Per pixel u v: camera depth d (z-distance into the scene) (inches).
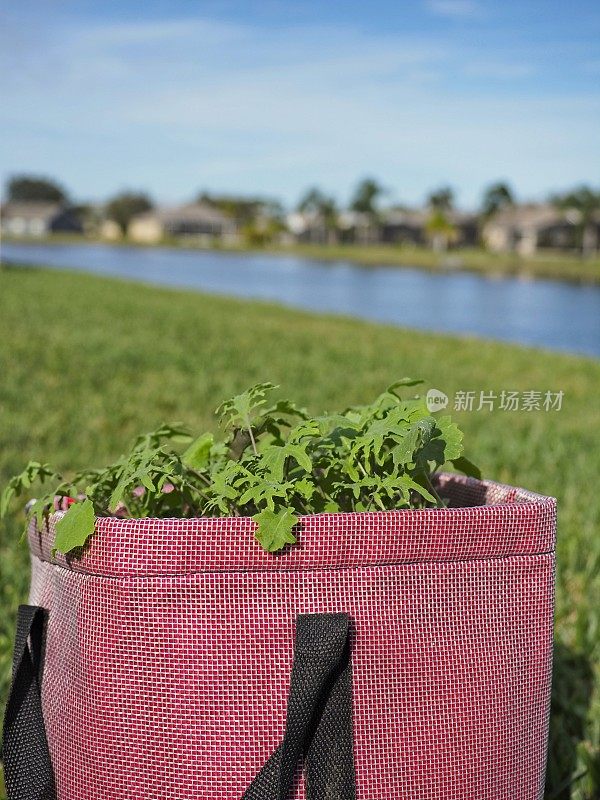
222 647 72.6
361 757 73.7
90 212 6481.3
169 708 72.9
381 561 74.1
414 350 631.8
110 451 255.1
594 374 531.2
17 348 504.7
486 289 1953.7
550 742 114.5
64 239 5251.0
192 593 72.7
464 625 76.3
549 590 79.8
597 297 1727.4
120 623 73.5
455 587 76.2
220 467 87.7
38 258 2733.8
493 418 339.9
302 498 86.9
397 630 74.5
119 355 496.7
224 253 4158.5
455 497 98.7
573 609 153.1
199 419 313.9
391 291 1802.4
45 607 81.1
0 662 122.6
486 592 77.1
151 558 72.6
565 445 291.7
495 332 1028.5
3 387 358.9
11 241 4665.4
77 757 76.0
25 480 92.9
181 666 72.7
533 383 470.6
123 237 5615.2
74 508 74.9
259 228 5349.4
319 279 2220.7
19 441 259.3
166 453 87.0
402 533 74.3
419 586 75.3
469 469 95.5
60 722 77.6
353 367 506.9
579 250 4205.2
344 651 73.4
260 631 72.7
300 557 72.9
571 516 199.6
